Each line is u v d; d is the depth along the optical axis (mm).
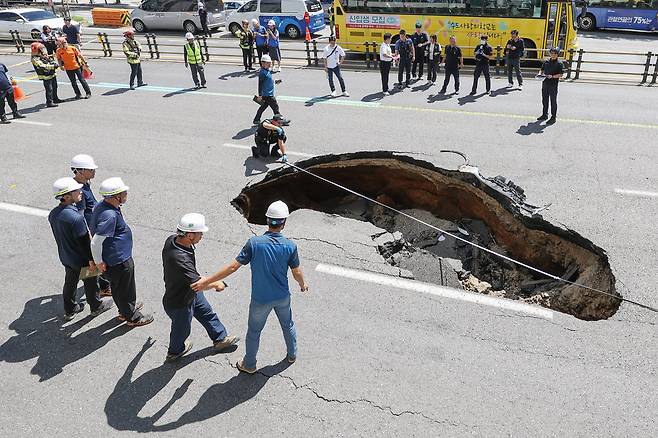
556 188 8914
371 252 7445
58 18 25781
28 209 8969
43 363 5609
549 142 10812
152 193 9305
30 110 14617
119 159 10891
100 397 5172
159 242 7832
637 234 7578
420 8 18391
